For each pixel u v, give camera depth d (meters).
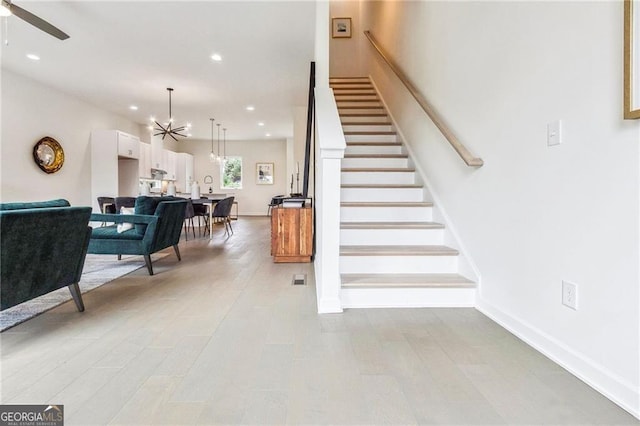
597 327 1.42
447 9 2.84
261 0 3.40
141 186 7.12
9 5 2.58
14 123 5.13
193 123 8.98
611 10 1.34
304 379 1.48
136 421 1.21
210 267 3.74
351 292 2.39
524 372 1.54
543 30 1.70
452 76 2.75
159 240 3.59
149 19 3.71
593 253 1.43
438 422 1.21
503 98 2.05
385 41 5.14
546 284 1.71
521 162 1.89
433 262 2.63
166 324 2.10
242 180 11.91
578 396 1.36
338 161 2.27
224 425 1.19
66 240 2.19
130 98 6.55
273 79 5.55
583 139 1.48
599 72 1.39
